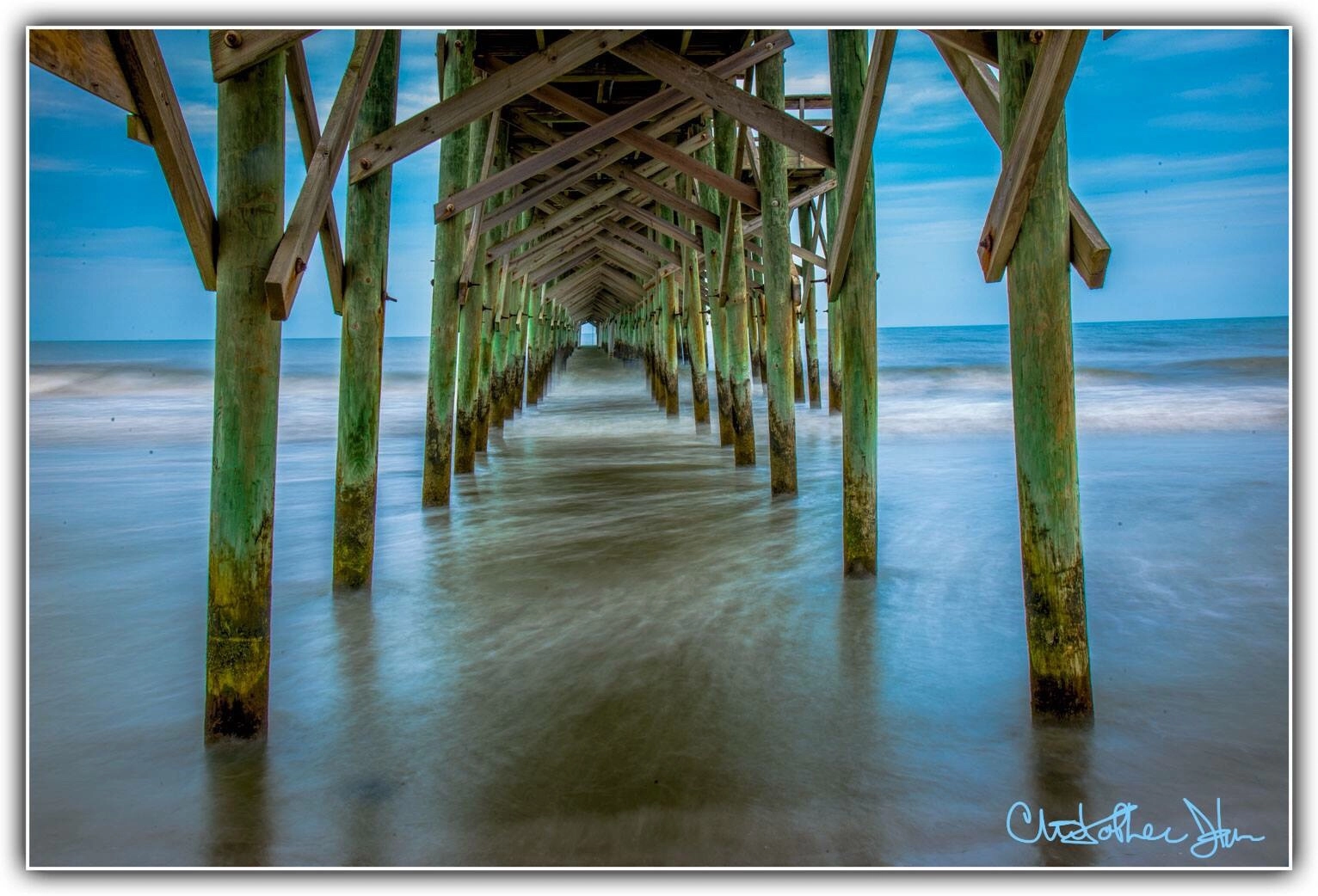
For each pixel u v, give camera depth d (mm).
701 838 2049
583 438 11453
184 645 3432
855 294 4062
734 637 3379
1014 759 2408
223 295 2475
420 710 2771
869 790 2248
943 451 8930
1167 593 3826
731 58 6582
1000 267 2537
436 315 6148
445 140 6293
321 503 6305
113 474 7832
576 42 4168
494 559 4648
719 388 9914
